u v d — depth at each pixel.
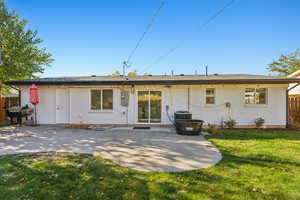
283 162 3.78
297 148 4.89
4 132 7.30
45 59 11.68
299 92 11.92
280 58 21.53
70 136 6.55
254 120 8.77
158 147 5.05
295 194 2.49
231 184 2.78
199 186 2.70
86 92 9.33
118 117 9.26
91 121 9.31
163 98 9.15
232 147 5.03
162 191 2.53
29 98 9.34
